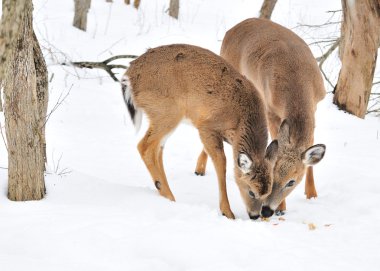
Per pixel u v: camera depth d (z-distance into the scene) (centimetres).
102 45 1897
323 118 1428
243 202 922
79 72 1672
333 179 1049
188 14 2345
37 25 1961
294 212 902
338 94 1495
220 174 913
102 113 1400
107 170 1071
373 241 725
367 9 1388
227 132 925
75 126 1307
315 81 1065
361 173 1070
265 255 649
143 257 638
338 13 2333
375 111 1537
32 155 776
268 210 888
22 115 758
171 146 1242
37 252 632
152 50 937
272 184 886
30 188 786
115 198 829
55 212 745
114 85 1608
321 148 888
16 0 451
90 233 678
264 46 1125
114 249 647
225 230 707
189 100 918
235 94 913
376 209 873
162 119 917
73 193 830
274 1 1839
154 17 2250
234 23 2273
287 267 621
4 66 457
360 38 1412
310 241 711
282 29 1180
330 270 620
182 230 703
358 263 644
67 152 1148
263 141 903
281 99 1017
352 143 1273
